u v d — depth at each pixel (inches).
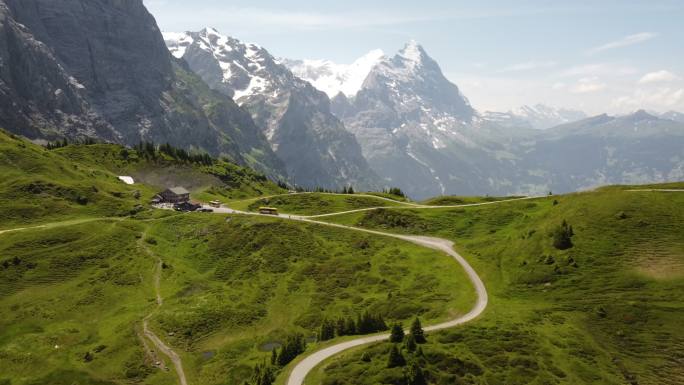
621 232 4729.3
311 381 3179.1
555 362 3171.8
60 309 5383.9
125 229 7175.2
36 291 5674.2
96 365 4453.7
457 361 3137.3
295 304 5378.9
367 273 5733.3
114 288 5802.2
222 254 6702.8
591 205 5383.9
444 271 5295.3
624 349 3316.9
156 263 6392.7
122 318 5241.1
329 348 3718.0
